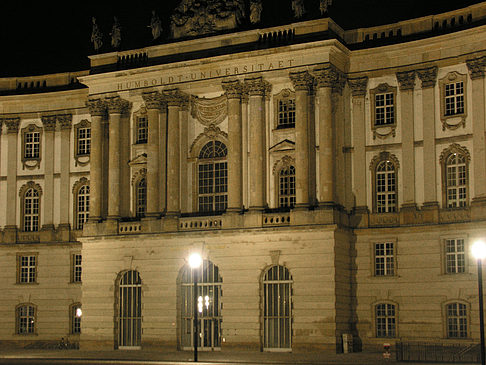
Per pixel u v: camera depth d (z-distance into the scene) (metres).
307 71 70.62
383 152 71.19
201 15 75.25
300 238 68.94
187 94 76.50
